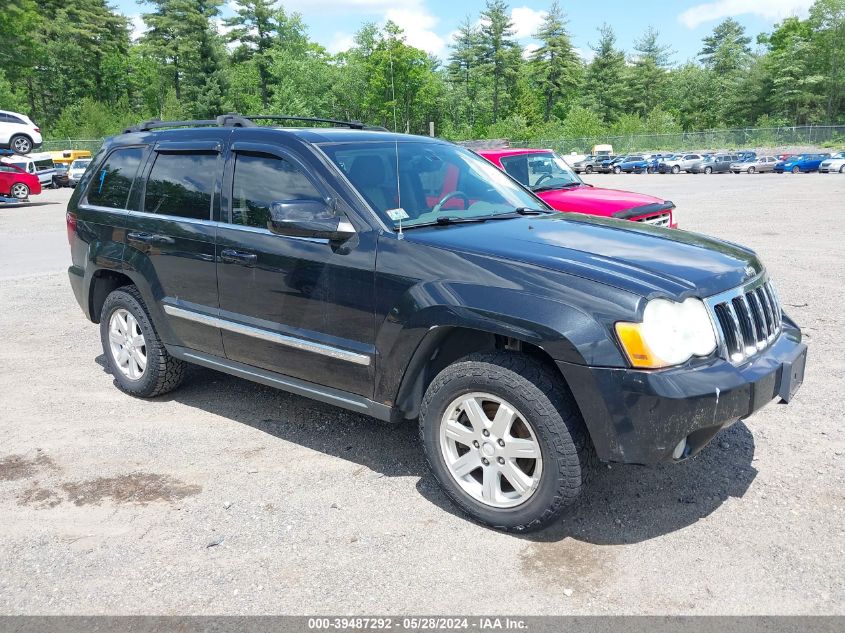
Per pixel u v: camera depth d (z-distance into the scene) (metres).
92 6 92.00
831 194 24.00
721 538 3.28
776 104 91.44
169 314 4.73
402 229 3.72
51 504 3.73
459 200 4.21
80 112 73.25
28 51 69.00
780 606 2.80
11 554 3.28
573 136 82.50
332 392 3.97
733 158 49.31
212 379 5.64
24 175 23.66
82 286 5.45
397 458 4.22
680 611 2.79
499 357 3.28
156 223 4.73
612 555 3.18
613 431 3.00
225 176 4.40
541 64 106.94
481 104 97.62
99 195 5.32
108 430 4.66
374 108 84.94
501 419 3.28
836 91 87.38
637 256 3.40
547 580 3.01
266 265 4.07
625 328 2.96
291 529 3.45
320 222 3.69
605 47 104.81
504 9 99.12
